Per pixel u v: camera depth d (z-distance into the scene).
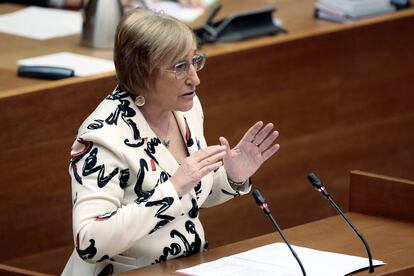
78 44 12.70
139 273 7.60
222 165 8.49
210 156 7.66
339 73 13.73
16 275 7.38
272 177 13.28
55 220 11.09
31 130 10.66
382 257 7.99
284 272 7.45
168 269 7.69
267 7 13.88
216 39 12.94
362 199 9.12
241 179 8.45
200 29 12.98
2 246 10.73
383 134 14.49
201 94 12.27
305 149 13.58
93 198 7.51
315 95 13.53
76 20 13.93
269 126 8.30
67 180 11.06
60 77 11.06
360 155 14.27
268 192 13.27
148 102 7.96
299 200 13.64
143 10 7.83
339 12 14.09
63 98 10.82
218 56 12.32
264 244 8.34
